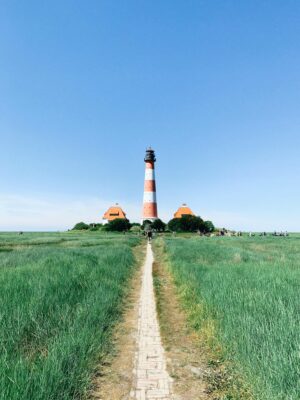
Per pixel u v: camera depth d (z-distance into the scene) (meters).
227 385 6.29
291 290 9.86
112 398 5.98
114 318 10.58
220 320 8.63
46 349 7.26
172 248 31.72
